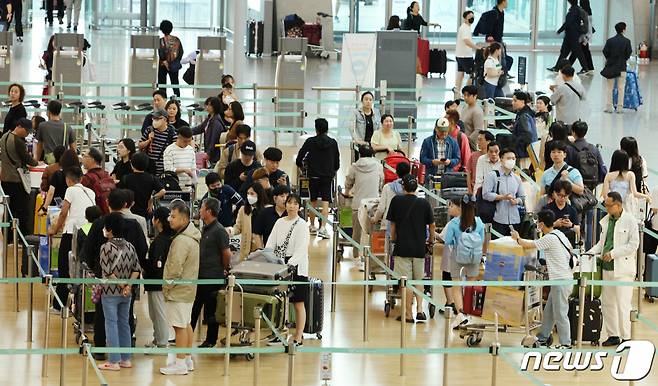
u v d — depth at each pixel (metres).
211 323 26.62
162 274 26.02
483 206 32.00
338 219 34.09
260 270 26.39
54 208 30.48
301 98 49.53
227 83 41.16
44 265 30.41
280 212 28.44
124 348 23.55
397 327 29.11
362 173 33.53
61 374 24.27
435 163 36.12
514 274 28.12
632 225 27.73
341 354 27.41
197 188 34.25
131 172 32.69
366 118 38.72
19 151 33.81
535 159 37.31
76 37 49.50
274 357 27.08
